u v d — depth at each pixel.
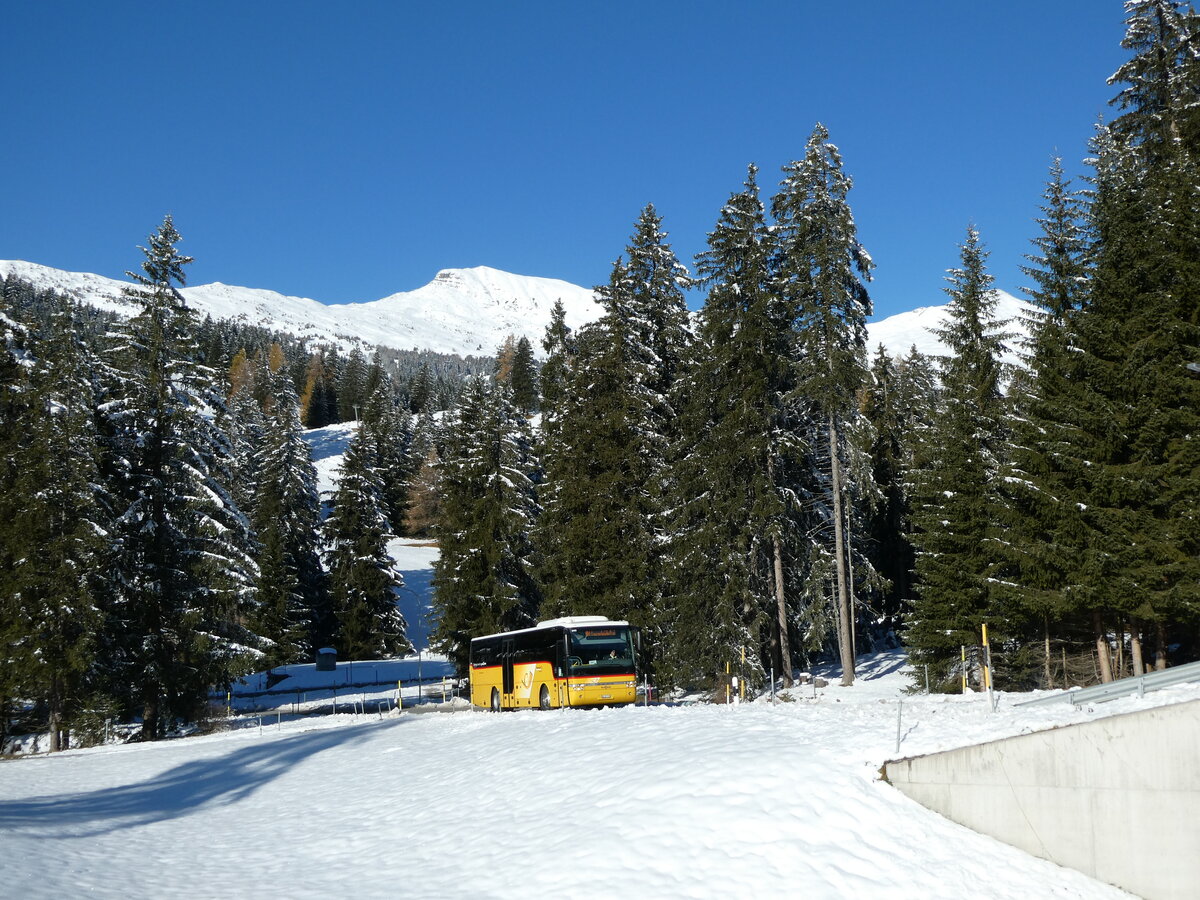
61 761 31.34
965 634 32.78
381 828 16.81
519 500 48.88
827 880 11.06
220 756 28.77
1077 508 27.59
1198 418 26.00
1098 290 29.03
